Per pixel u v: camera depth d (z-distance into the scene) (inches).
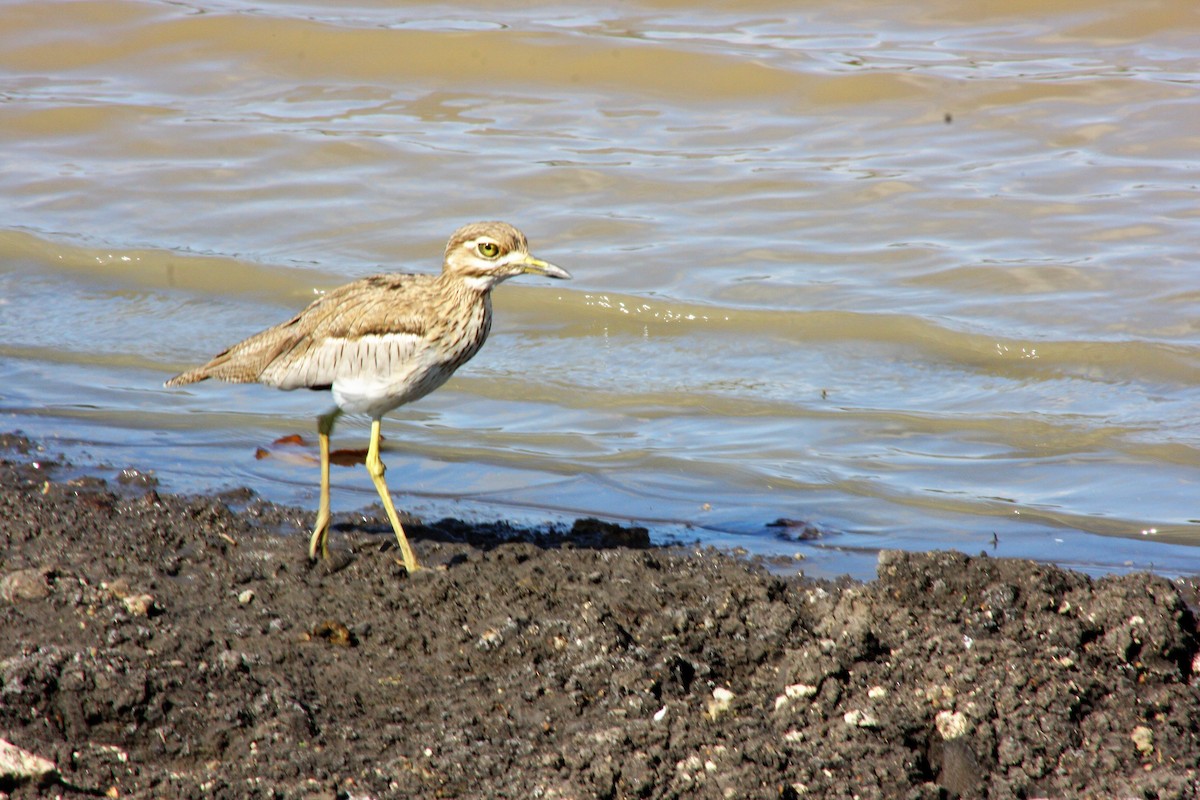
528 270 382.0
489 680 330.6
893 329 589.6
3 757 277.9
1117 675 323.9
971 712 310.8
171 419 530.6
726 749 299.9
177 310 641.6
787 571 400.8
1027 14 892.0
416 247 685.3
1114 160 727.1
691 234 682.2
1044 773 303.4
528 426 525.0
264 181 753.0
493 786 293.9
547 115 816.3
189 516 423.8
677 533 431.8
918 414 524.7
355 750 305.3
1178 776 294.5
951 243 661.9
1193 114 759.1
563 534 427.2
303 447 506.0
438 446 507.5
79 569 379.6
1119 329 580.7
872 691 318.7
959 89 803.4
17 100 830.5
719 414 532.1
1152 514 442.9
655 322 611.8
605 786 290.8
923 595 349.7
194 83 866.8
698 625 345.4
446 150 773.9
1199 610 371.9
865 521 442.3
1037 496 458.9
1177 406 522.0
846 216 692.7
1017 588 346.6
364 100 842.8
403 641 346.9
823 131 783.7
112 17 912.3
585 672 327.0
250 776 295.0
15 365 582.6
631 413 534.9
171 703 310.8
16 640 334.3
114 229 708.7
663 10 929.5
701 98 827.4
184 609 362.3
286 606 366.0
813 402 539.5
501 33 865.5
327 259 677.3
